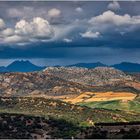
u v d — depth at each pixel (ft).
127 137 530.27
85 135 602.85
